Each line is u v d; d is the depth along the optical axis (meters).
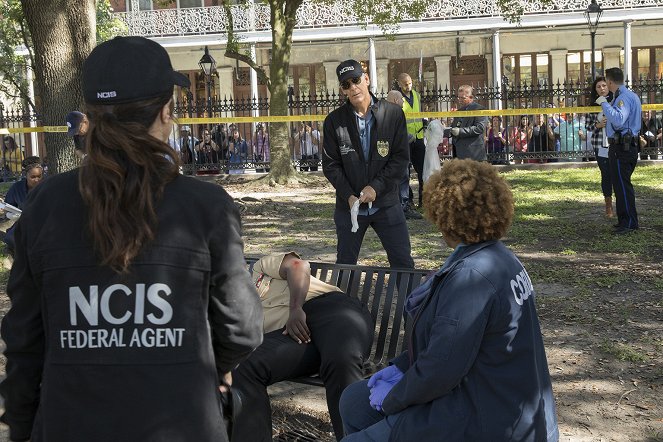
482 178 2.78
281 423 4.52
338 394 3.71
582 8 27.77
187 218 1.99
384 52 30.27
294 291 3.89
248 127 27.42
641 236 9.54
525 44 29.98
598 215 11.35
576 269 7.98
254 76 28.92
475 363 2.62
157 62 2.08
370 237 10.27
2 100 27.14
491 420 2.60
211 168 20.56
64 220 2.00
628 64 27.89
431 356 2.59
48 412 1.98
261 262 4.07
